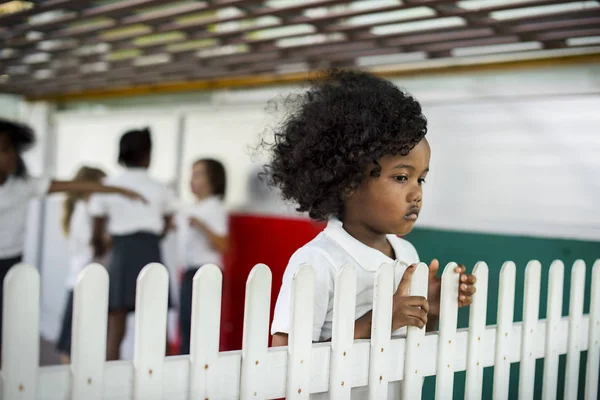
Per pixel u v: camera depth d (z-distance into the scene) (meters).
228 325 5.21
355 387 1.50
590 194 3.46
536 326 1.90
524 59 3.64
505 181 3.81
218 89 5.44
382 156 1.56
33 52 4.29
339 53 3.84
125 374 1.13
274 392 1.33
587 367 2.12
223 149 5.37
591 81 3.45
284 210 4.87
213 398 1.24
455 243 3.80
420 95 4.21
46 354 5.34
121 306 4.00
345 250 1.61
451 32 3.29
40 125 6.98
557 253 3.35
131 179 4.18
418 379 1.58
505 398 1.82
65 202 4.80
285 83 4.83
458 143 4.04
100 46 4.21
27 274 1.00
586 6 2.79
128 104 6.26
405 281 1.53
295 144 1.73
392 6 2.90
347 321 1.42
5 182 3.65
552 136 3.62
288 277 1.58
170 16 3.21
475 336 1.71
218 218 4.41
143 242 4.09
